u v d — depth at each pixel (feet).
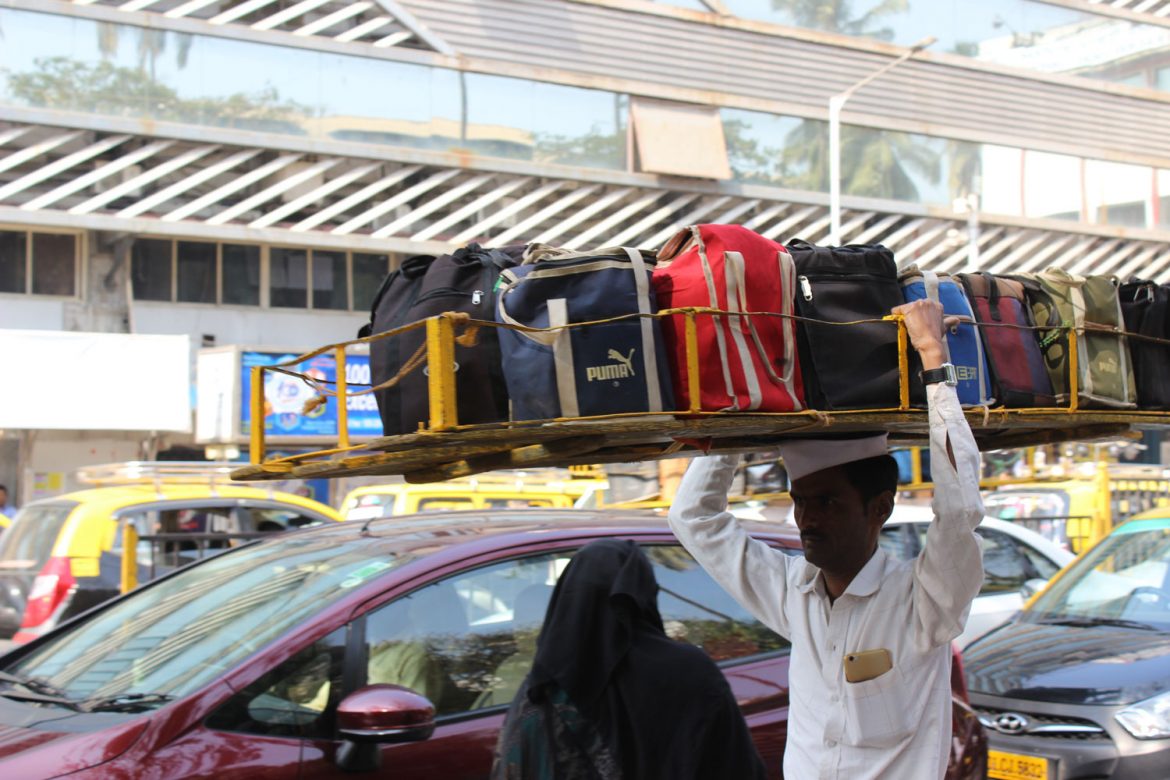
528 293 8.87
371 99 65.98
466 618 12.92
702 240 9.19
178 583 15.15
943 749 8.84
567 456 8.90
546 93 70.79
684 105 75.20
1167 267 94.17
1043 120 87.97
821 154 79.46
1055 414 10.59
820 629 9.33
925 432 10.32
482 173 69.21
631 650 8.69
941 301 10.48
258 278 68.23
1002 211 85.97
